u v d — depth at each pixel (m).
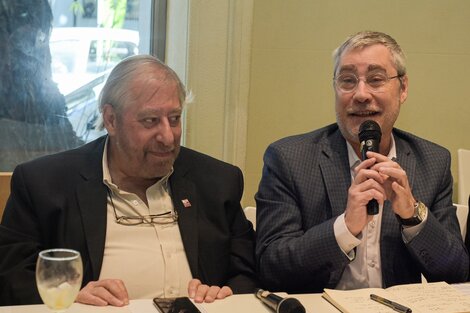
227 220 2.11
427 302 1.63
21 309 1.51
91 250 1.88
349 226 1.87
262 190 2.18
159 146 1.90
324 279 1.97
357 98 2.01
